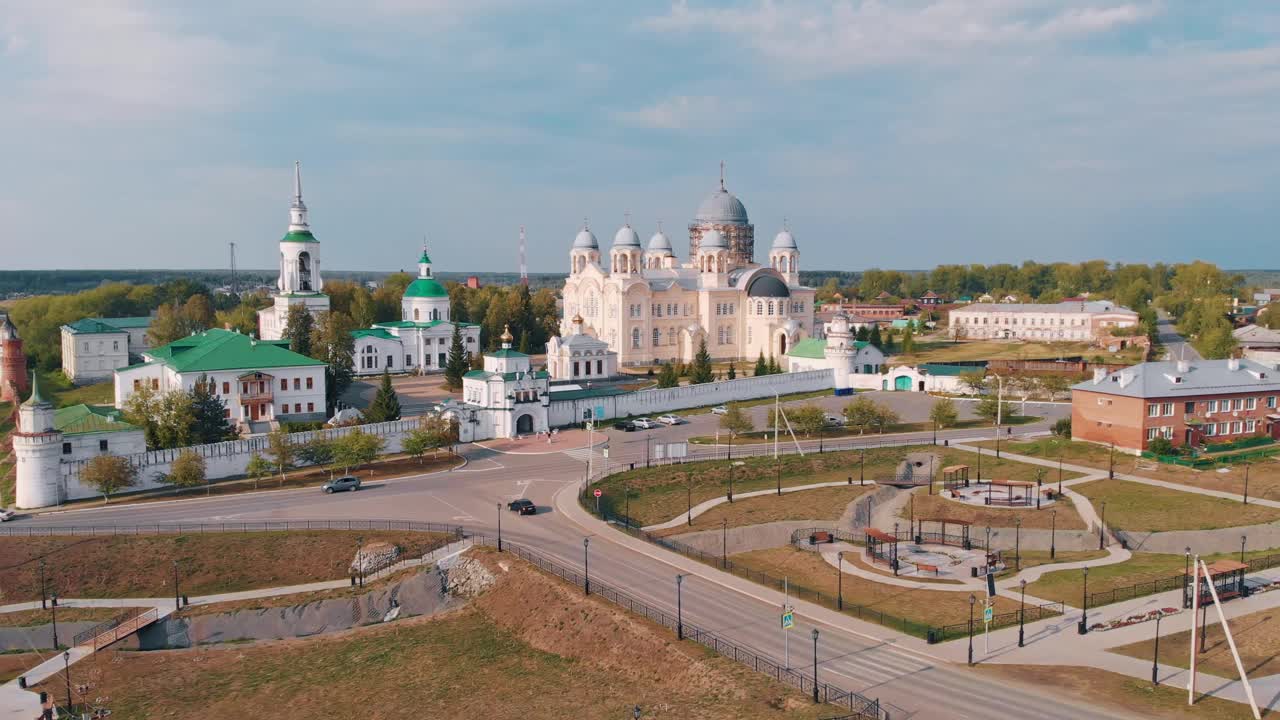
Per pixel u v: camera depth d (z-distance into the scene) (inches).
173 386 5831.7
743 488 4606.3
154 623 3181.6
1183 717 2207.2
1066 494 4338.1
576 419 6215.6
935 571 3368.6
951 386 7317.9
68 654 3036.4
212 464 4707.2
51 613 3284.9
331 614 3297.2
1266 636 2696.9
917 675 2455.7
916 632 2753.4
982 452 5221.5
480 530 3846.0
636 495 4461.1
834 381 7632.9
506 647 2945.4
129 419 4972.9
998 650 2618.1
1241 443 5162.4
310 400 6107.3
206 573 3587.6
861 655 2588.6
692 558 3474.4
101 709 2667.3
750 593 3090.6
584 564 3385.8
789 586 3191.4
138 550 3698.3
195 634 3184.1
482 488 4534.9
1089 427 5300.2
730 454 5236.2
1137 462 4842.5
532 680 2704.2
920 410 6633.9
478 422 5718.5
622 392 6476.4
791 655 2593.5
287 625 3243.1
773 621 2849.4
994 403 6225.4
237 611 3265.3
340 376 6717.5
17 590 3464.6
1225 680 2416.3
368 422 5595.5
